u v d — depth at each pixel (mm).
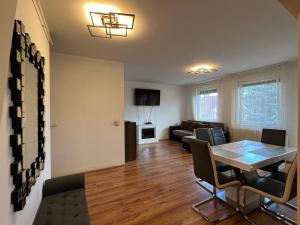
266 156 2203
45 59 2049
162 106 7238
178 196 2531
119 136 3832
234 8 1799
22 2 1167
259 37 2535
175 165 3906
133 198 2479
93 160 3555
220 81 5836
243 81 4992
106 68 3639
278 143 2971
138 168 3703
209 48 2971
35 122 1422
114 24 2039
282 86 4098
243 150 2529
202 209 2203
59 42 2664
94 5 1724
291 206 2207
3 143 838
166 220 1996
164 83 7078
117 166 3811
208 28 2244
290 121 3994
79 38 2514
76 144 3383
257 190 1861
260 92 4574
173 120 7531
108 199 2453
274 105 4270
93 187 2820
